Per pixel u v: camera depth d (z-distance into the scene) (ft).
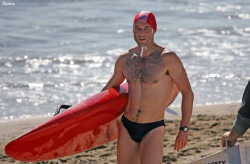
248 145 24.31
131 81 25.99
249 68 84.33
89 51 99.71
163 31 121.70
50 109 62.13
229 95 68.44
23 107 62.49
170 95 26.22
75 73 82.38
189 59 92.02
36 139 25.04
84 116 25.91
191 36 116.47
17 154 25.46
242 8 158.71
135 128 26.00
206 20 137.90
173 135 44.57
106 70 85.20
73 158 38.50
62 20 134.21
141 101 25.72
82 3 162.61
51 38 112.37
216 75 79.51
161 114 26.02
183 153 38.40
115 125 29.04
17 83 74.43
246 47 103.71
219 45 106.01
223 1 173.37
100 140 29.30
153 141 25.44
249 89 23.70
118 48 102.99
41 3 161.07
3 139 46.80
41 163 37.47
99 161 37.65
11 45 102.89
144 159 25.34
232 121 49.85
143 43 25.39
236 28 126.82
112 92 27.22
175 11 151.12
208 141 41.70
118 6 157.07
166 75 25.43
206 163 24.81
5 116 58.03
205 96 67.56
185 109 25.70
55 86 73.61
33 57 93.20
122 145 26.86
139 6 157.28
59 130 25.55
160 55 25.35
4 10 146.61
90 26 126.82
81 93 70.23
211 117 52.47
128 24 129.80
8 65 86.28
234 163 24.39
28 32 117.91
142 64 25.61
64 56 94.84
